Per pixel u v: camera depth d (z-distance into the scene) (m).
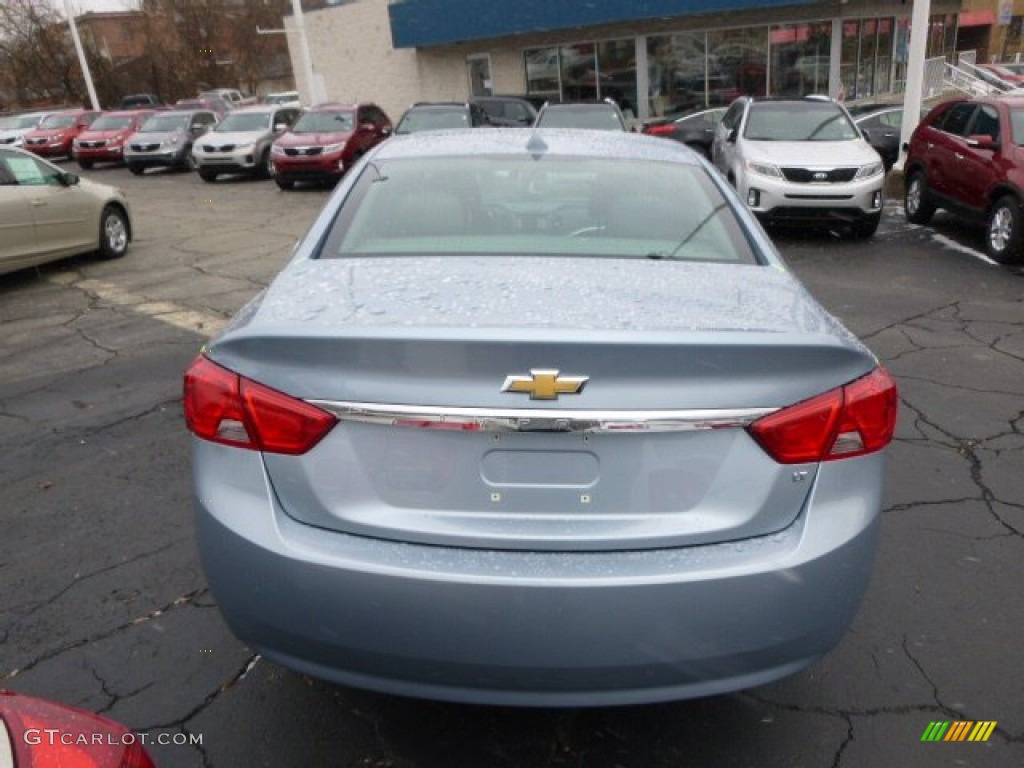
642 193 2.91
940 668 2.63
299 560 1.88
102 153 23.25
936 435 4.34
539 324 1.92
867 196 9.59
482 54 26.97
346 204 2.80
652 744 2.34
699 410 1.85
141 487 3.86
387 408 1.85
